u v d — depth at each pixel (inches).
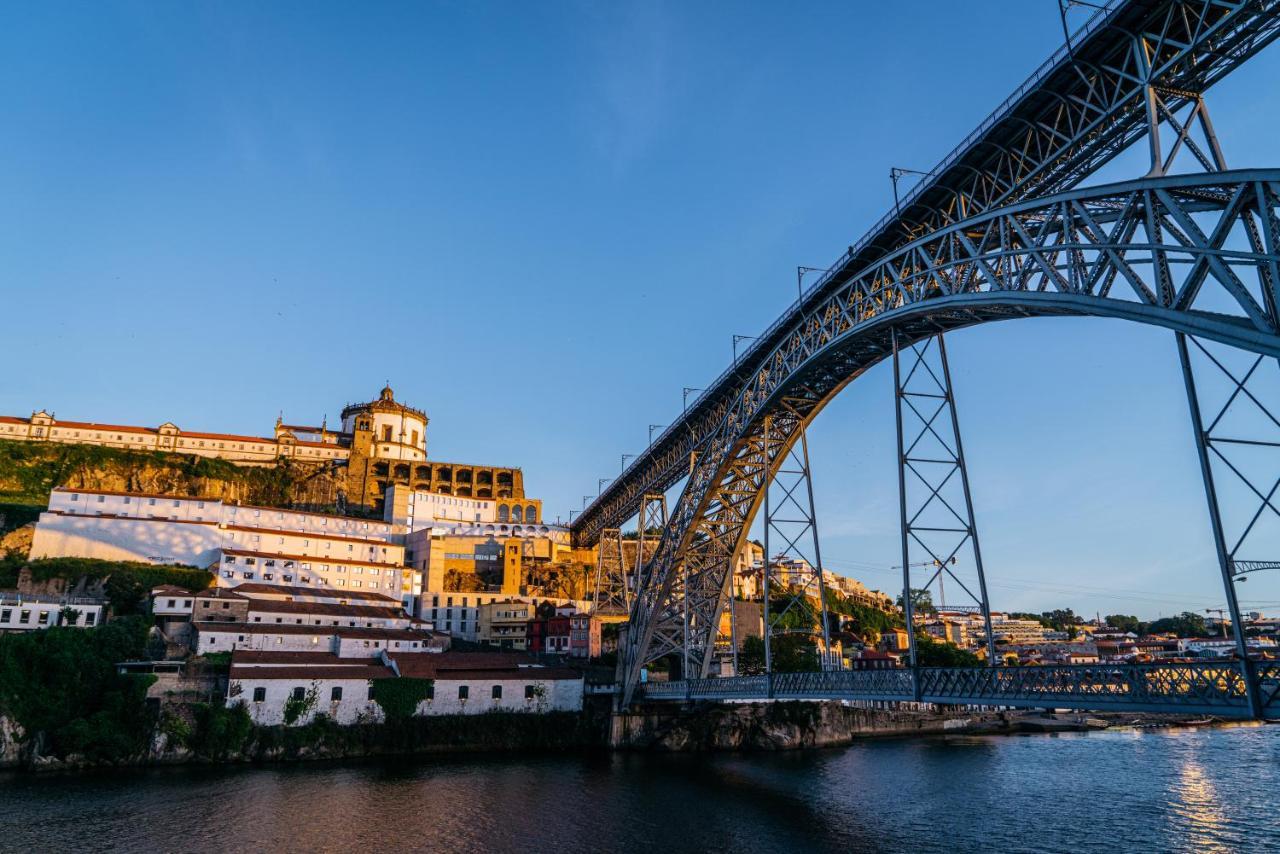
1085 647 7568.9
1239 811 2240.4
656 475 3868.1
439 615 5049.2
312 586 4596.5
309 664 3344.0
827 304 2321.6
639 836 1971.0
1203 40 1256.2
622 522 4810.5
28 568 3818.9
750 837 1964.8
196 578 4089.6
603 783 2659.9
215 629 3442.4
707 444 3171.8
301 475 6097.4
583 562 5866.1
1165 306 1185.4
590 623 4475.9
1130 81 1438.2
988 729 4653.1
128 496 4495.6
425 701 3339.1
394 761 3024.1
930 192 1913.1
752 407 2792.8
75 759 2699.3
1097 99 1510.8
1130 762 3240.7
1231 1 1235.2
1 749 2664.9
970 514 1788.9
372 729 3154.5
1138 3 1338.6
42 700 2770.7
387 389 7160.4
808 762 3235.7
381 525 5639.8
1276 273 1020.5
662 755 3383.4
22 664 2800.2
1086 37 1437.0
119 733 2760.8
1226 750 3585.1
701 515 3053.6
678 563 3228.3
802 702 3934.5
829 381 2493.8
